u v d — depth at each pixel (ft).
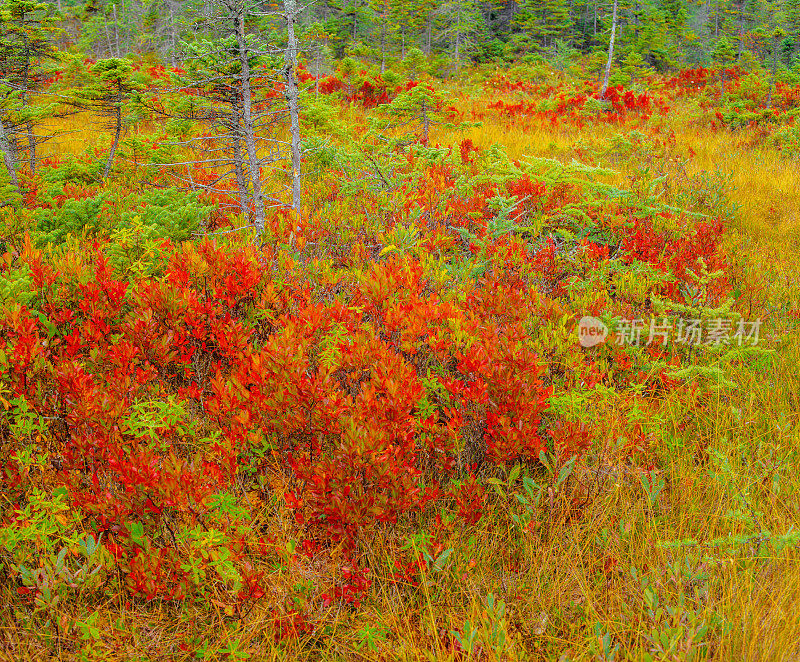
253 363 9.61
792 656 7.28
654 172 31.14
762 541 8.66
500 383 9.84
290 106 21.94
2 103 26.78
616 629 7.72
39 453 9.45
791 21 127.03
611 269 17.75
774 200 28.22
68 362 9.27
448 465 9.75
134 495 7.98
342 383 11.41
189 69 23.94
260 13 21.20
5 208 20.21
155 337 10.89
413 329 11.34
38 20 32.42
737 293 17.63
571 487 10.01
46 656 7.07
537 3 129.80
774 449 10.88
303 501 8.59
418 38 113.50
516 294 13.67
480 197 22.90
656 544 8.75
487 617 7.74
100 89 28.81
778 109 50.78
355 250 18.11
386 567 8.61
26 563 7.98
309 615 7.78
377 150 33.30
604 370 12.91
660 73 108.27
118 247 14.56
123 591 7.80
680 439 11.61
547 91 71.00
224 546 8.00
